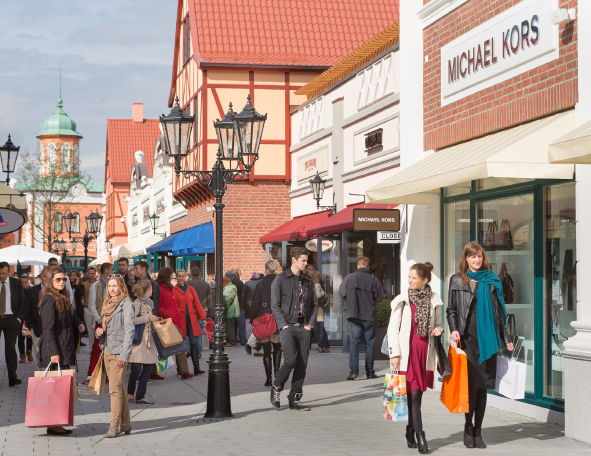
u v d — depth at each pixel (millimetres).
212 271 33844
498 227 13016
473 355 9578
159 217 48750
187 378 17031
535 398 11820
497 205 13055
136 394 13648
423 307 9641
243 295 24344
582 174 10375
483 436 10445
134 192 60250
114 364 10758
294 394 12727
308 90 29266
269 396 14188
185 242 33000
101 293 16766
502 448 9625
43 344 12016
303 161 29812
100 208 91312
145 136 75250
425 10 15039
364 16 35219
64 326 12125
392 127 21375
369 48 23484
